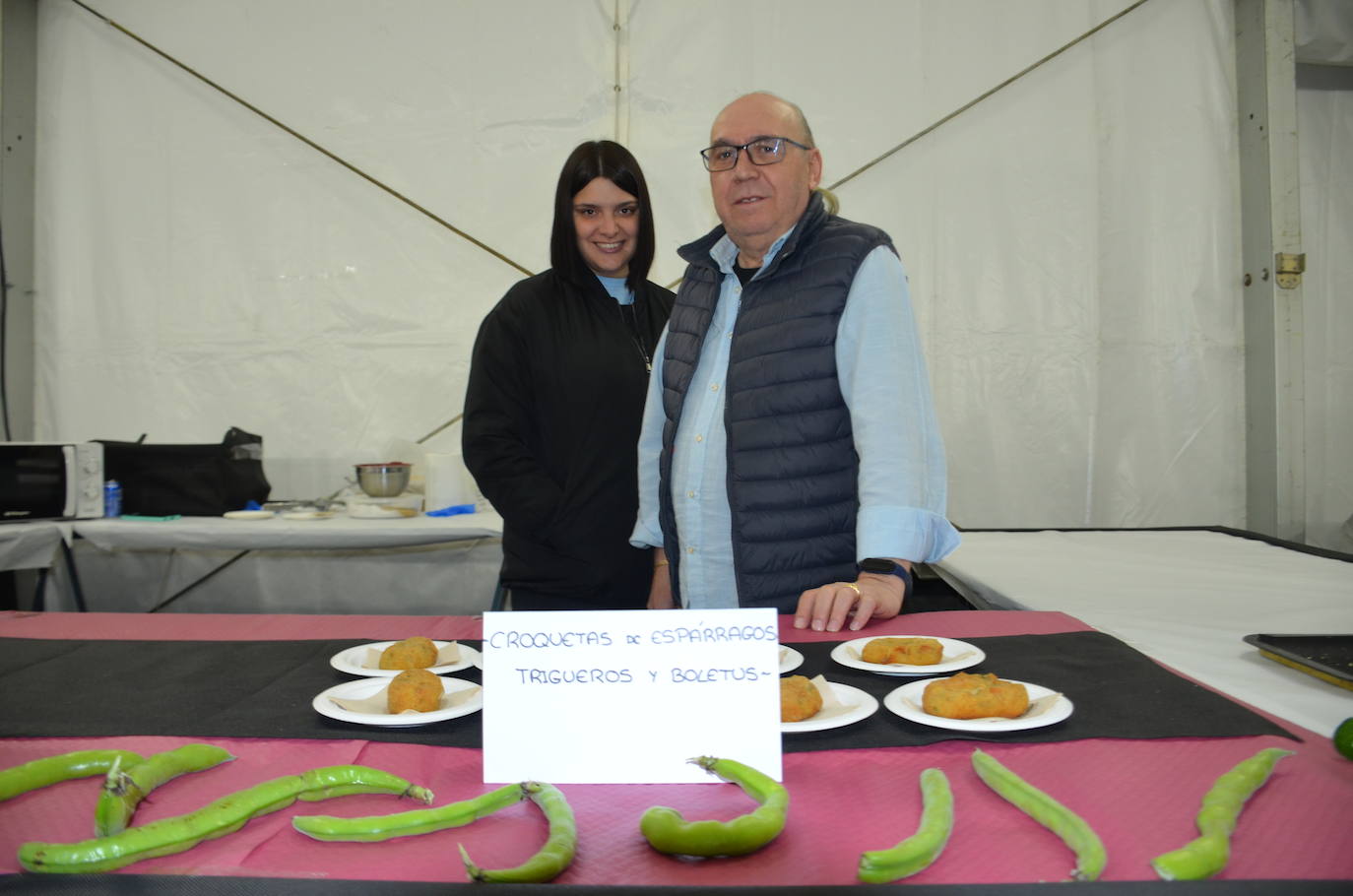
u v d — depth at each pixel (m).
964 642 1.14
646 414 1.71
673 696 0.73
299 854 0.60
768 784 0.65
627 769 0.72
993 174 3.40
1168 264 3.41
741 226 1.44
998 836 0.60
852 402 1.36
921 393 1.35
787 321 1.43
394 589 3.06
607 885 0.53
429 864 0.58
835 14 3.37
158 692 0.97
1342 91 3.76
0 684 1.00
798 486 1.43
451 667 1.05
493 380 1.87
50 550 2.47
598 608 1.86
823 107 3.38
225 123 3.38
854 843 0.60
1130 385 3.42
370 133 3.38
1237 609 1.49
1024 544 2.43
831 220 1.49
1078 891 0.50
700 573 1.52
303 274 3.38
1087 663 1.05
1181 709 0.86
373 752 0.79
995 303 3.40
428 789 0.70
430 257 3.39
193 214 3.38
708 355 1.56
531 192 3.39
